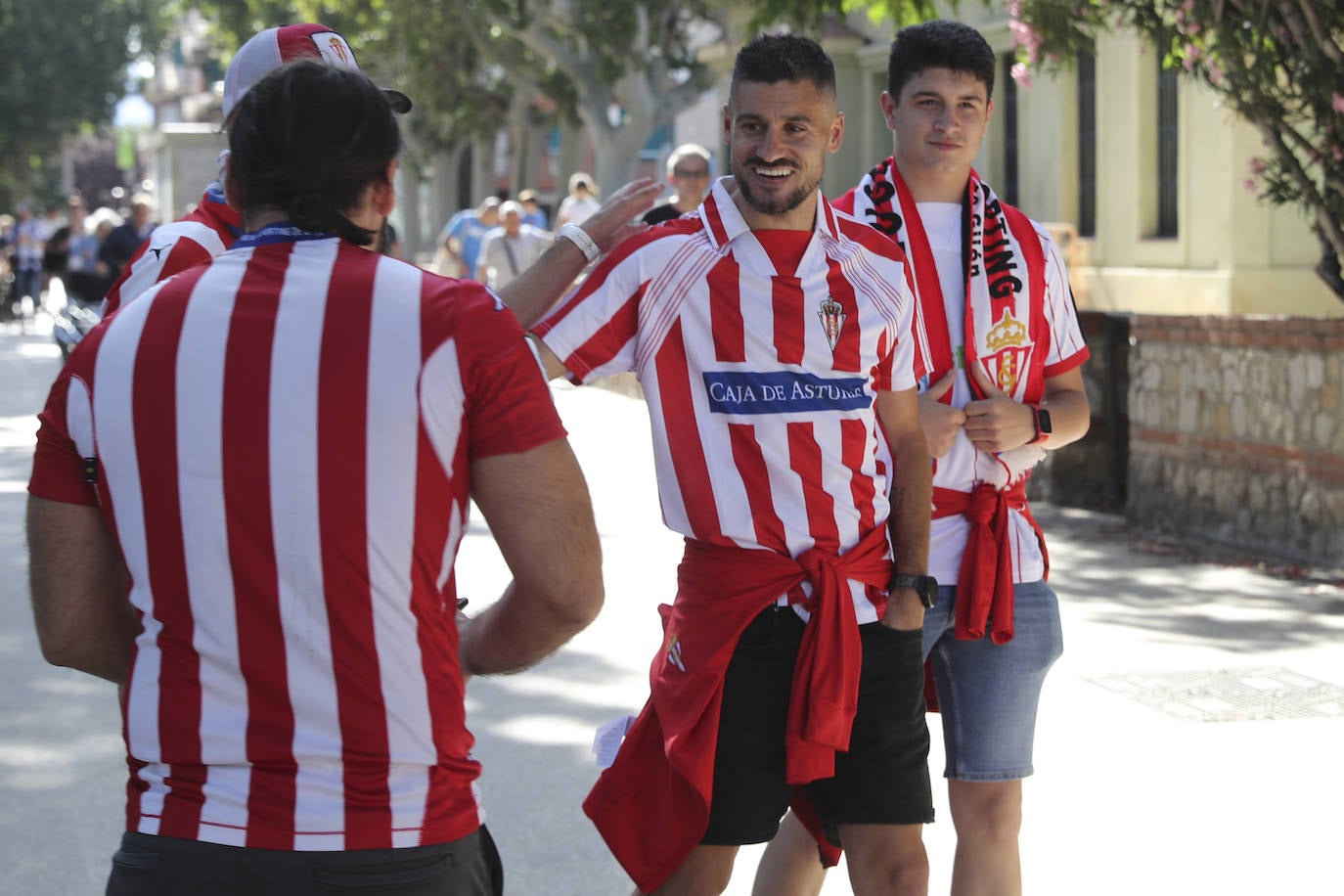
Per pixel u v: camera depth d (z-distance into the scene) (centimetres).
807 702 306
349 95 222
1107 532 939
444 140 3694
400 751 211
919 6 1080
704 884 321
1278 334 845
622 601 756
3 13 5706
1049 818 478
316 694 209
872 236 324
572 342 312
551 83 2870
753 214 312
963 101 360
